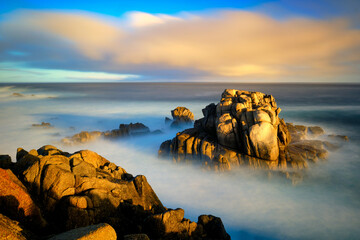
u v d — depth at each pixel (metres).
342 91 197.38
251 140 26.52
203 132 33.50
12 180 10.35
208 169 27.77
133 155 37.44
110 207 12.01
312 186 24.89
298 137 35.81
